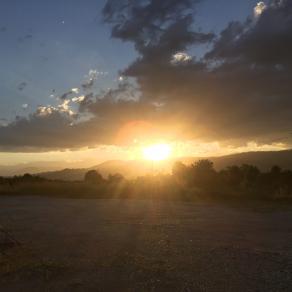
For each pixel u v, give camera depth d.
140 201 25.22
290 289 7.16
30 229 14.05
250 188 33.97
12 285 7.62
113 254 10.02
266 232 13.34
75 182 40.41
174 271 8.38
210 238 12.19
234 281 7.66
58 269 8.61
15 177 46.78
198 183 36.50
